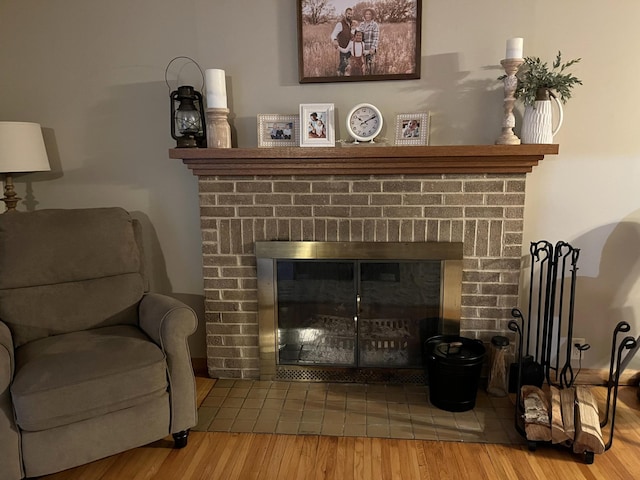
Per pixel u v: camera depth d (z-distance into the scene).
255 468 1.93
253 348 2.67
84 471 1.93
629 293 2.52
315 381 2.65
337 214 2.48
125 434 1.88
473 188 2.39
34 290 2.15
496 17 2.34
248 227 2.54
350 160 2.38
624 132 2.38
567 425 1.99
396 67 2.42
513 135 2.29
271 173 2.45
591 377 2.60
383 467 1.92
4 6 2.57
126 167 2.68
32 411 1.68
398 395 2.49
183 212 2.70
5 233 2.16
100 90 2.62
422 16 2.37
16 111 2.67
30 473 1.75
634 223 2.45
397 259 2.48
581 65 2.34
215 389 2.58
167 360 1.98
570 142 2.41
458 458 1.97
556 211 2.48
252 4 2.46
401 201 2.44
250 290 2.61
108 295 2.26
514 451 2.01
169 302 2.11
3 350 1.71
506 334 2.52
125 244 2.36
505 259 2.44
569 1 2.29
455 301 2.49
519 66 2.27
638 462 1.93
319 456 1.99
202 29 2.50
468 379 2.26
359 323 2.60
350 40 2.42
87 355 1.84
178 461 1.98
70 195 2.73
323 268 2.58
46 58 2.61
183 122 2.43
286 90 2.51
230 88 2.54
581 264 2.52
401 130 2.41
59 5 2.55
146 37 2.54
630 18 2.28
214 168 2.46
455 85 2.41
